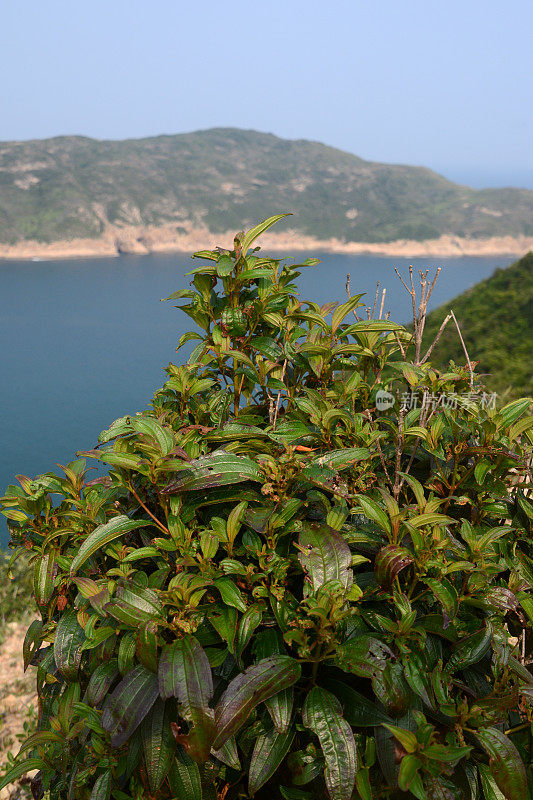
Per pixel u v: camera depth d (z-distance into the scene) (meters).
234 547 1.74
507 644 1.68
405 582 1.73
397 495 1.94
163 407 2.23
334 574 1.52
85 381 161.50
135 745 1.55
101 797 1.56
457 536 1.95
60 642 1.76
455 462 1.86
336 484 1.61
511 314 18.28
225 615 1.54
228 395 2.27
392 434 2.16
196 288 2.22
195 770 1.50
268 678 1.40
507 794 1.42
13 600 6.21
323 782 1.55
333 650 1.49
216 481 1.58
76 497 1.94
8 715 4.44
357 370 2.45
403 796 1.47
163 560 1.73
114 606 1.52
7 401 142.88
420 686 1.46
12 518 1.85
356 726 1.54
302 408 1.94
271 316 2.16
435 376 2.17
